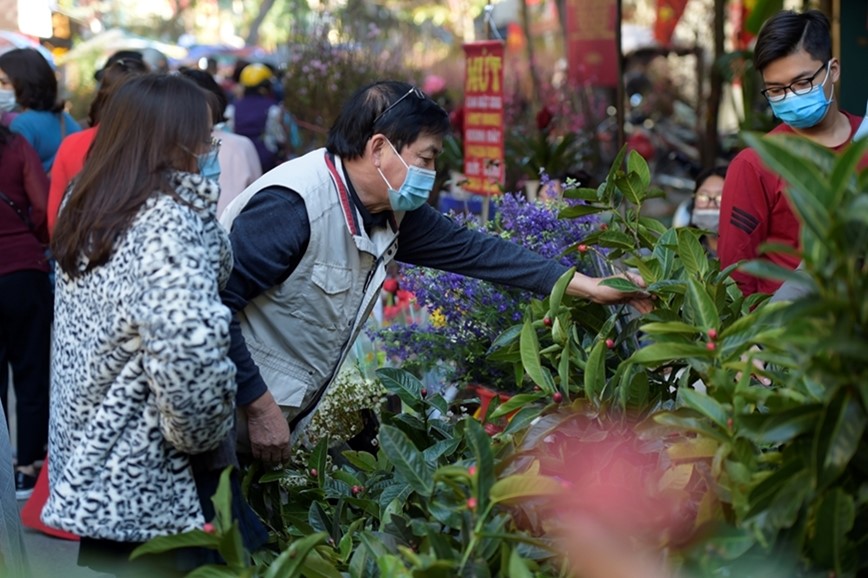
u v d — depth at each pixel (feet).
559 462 7.47
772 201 10.89
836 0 23.26
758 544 6.29
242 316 9.23
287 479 9.50
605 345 8.41
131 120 7.68
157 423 7.50
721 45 26.05
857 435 5.60
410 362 11.46
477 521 6.63
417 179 9.09
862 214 5.32
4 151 15.87
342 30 24.23
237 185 17.35
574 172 16.78
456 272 10.14
